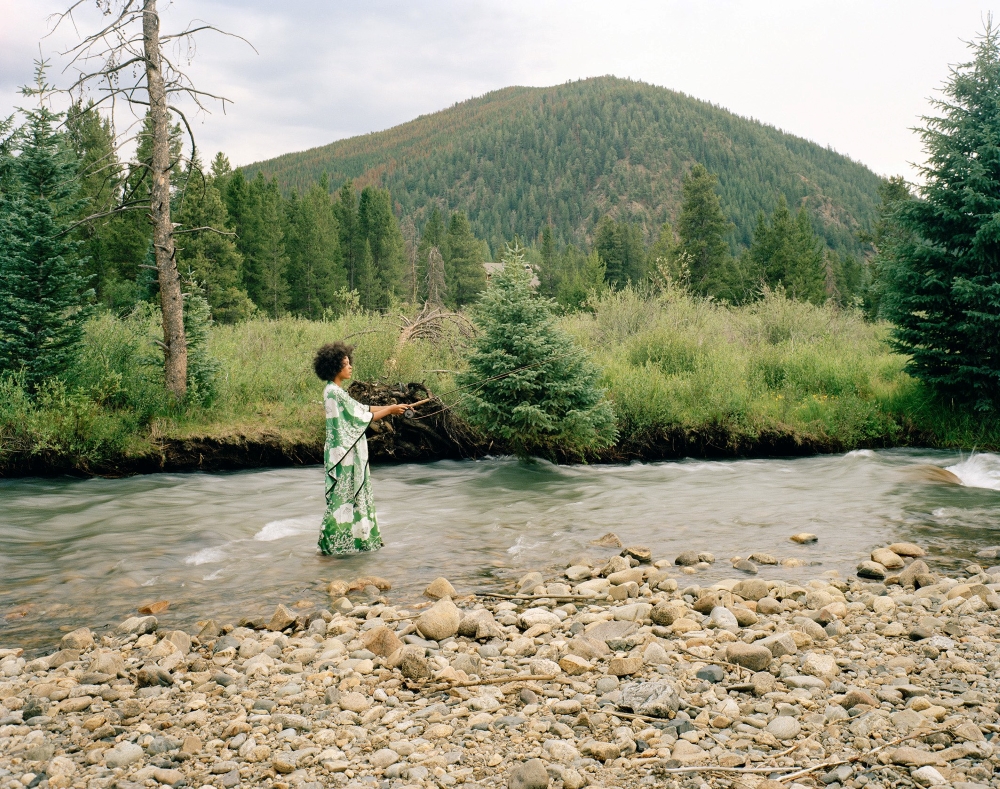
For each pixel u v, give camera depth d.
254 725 3.43
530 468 11.38
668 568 6.29
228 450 10.92
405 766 3.01
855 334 20.20
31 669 4.25
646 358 16.39
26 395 10.33
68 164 11.48
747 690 3.77
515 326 10.91
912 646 4.38
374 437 11.68
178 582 5.93
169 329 11.11
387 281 77.25
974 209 12.22
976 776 2.83
